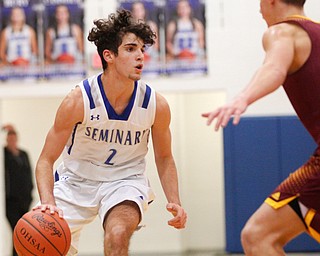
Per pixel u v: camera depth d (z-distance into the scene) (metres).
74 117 8.16
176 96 22.02
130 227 7.86
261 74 6.04
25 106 23.20
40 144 23.12
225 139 17.92
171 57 18.36
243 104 5.86
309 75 6.29
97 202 8.55
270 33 6.39
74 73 18.48
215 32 18.30
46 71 18.50
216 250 22.30
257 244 6.36
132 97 8.27
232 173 17.84
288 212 6.35
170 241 21.91
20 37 18.53
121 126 8.29
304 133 17.75
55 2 18.48
